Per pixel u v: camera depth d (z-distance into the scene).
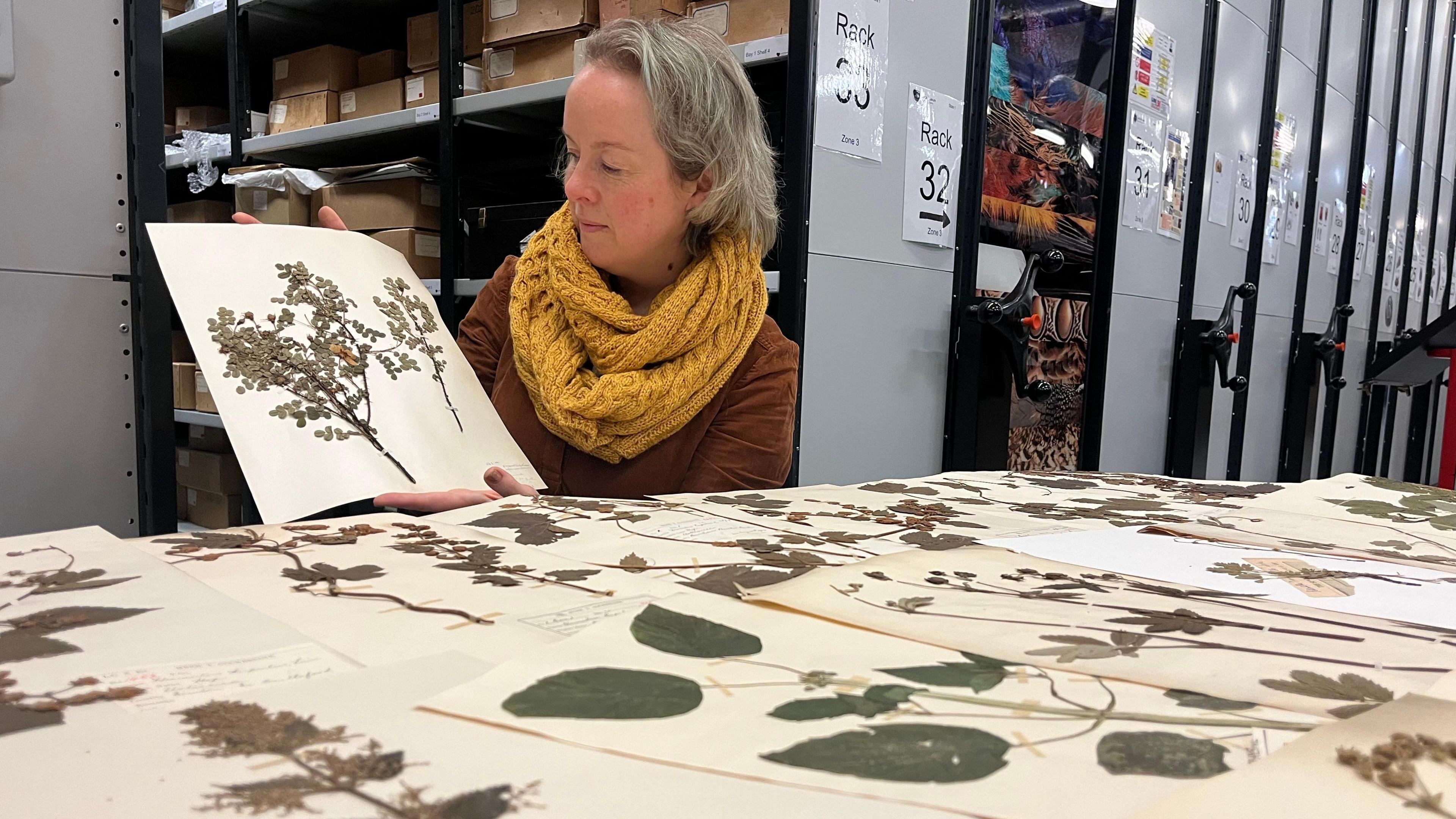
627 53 0.92
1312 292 4.00
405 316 0.94
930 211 2.01
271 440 0.73
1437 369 2.07
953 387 2.16
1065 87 2.29
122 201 1.07
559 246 1.04
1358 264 4.49
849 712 0.32
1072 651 0.41
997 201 2.15
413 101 2.42
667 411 1.01
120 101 1.05
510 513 0.73
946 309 2.12
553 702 0.32
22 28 0.96
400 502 0.76
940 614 0.46
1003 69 2.11
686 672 0.35
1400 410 5.36
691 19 1.03
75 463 1.05
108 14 1.03
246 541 0.59
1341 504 0.96
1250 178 3.23
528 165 2.45
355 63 2.65
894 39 1.84
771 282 1.74
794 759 0.28
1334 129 3.94
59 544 0.56
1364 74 4.11
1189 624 0.46
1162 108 2.62
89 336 1.05
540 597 0.47
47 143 1.00
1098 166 2.43
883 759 0.28
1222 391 3.33
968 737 0.30
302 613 0.43
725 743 0.29
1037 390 2.04
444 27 2.24
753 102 1.05
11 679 0.33
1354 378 4.69
